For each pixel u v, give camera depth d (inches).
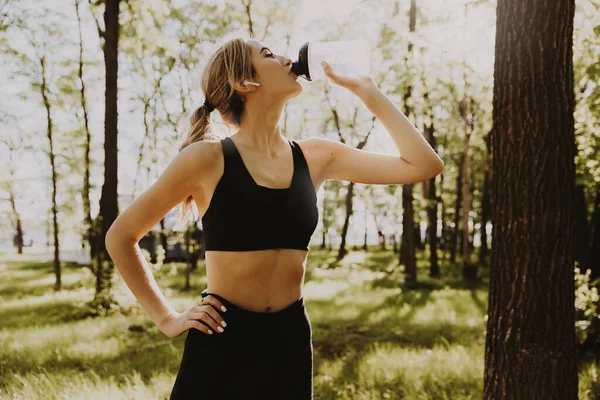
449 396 193.5
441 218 1363.2
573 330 130.3
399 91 596.4
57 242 687.7
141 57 628.1
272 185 69.0
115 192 465.4
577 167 297.7
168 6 505.7
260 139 71.9
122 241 68.6
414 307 478.3
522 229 129.0
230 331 65.5
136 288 69.9
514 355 130.3
